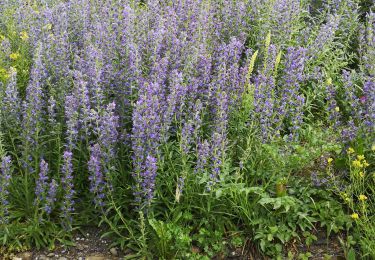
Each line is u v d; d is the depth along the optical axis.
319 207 1.28
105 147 1.23
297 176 1.37
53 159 1.33
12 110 1.33
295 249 1.24
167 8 1.71
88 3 1.74
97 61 1.29
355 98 1.43
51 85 1.39
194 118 1.25
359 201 1.29
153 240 1.22
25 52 1.58
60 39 1.46
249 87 1.36
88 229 1.29
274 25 1.71
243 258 1.22
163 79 1.37
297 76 1.38
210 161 1.29
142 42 1.51
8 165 1.17
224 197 1.25
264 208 1.26
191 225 1.26
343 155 1.37
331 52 1.75
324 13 1.89
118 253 1.24
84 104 1.23
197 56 1.42
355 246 1.23
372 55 1.63
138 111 1.17
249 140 1.28
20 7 1.71
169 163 1.27
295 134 1.37
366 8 2.08
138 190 1.19
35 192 1.21
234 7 1.77
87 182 1.34
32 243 1.25
